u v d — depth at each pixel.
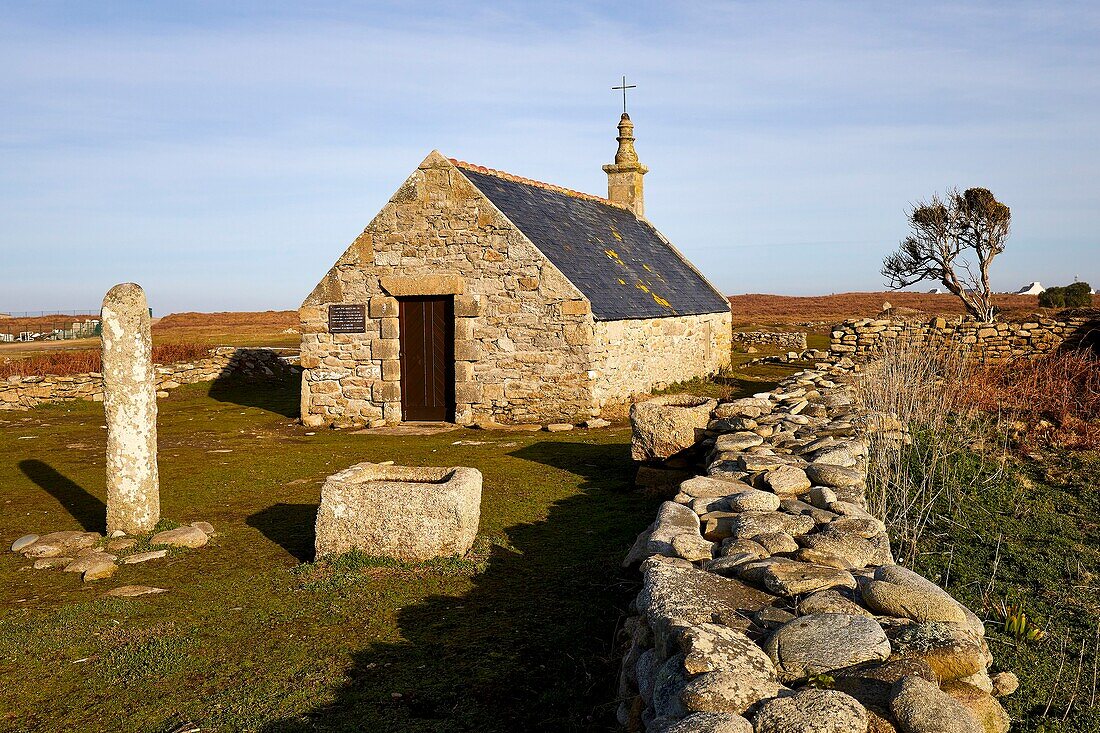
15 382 21.12
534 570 7.60
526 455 13.52
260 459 13.91
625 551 7.99
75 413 20.39
